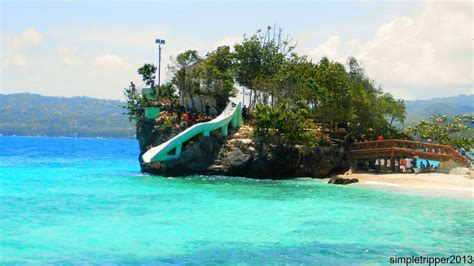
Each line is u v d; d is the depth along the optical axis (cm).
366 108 6681
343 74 6962
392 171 5441
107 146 18788
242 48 7981
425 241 2375
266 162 5403
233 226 2684
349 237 2448
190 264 1972
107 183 4722
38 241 2295
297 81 6488
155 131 6166
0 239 2323
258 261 2016
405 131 7612
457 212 3156
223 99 6812
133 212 3069
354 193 4056
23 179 5012
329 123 6406
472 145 6950
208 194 3969
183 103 6819
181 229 2589
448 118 7369
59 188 4247
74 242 2283
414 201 3616
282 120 5428
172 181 4975
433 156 5300
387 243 2330
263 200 3659
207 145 5547
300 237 2438
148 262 1988
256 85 7094
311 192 4141
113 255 2078
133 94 6731
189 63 7050
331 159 5581
